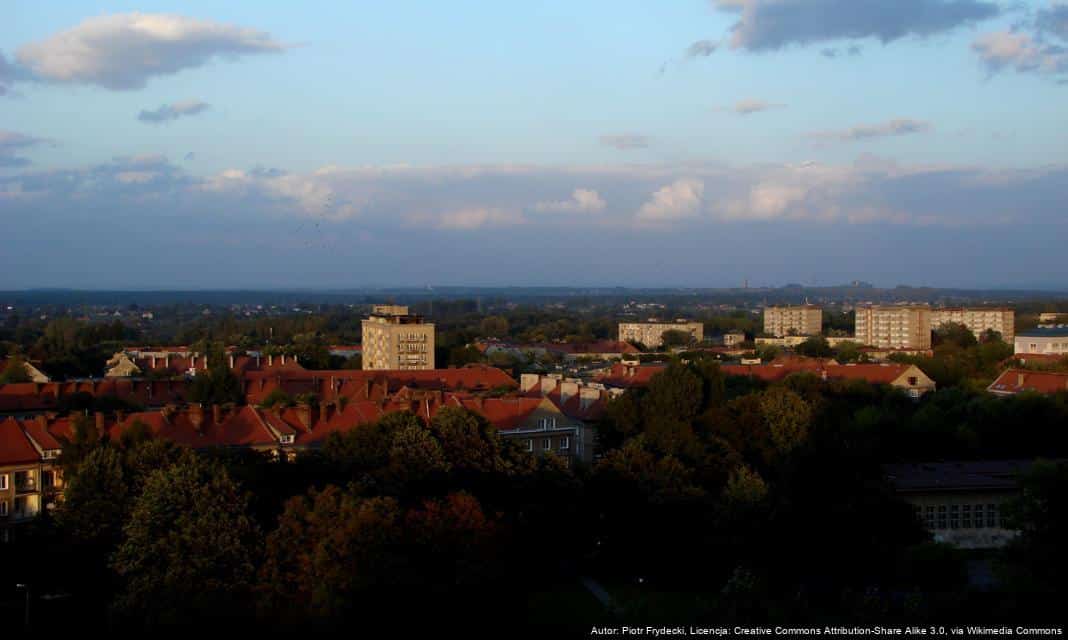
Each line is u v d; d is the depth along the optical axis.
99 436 123.38
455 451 116.00
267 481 107.19
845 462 101.88
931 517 124.88
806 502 98.12
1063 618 79.88
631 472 119.19
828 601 89.06
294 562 91.06
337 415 151.25
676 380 153.62
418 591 89.94
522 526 107.38
